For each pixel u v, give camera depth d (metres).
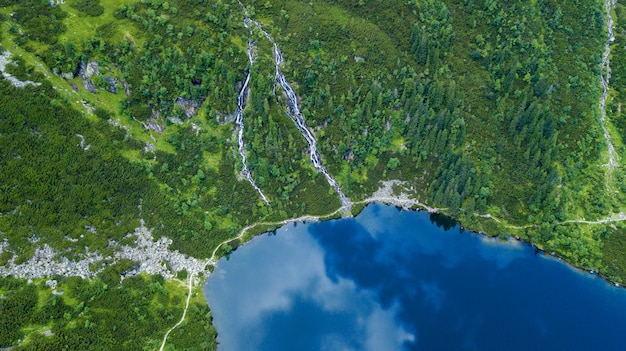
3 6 190.62
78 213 171.50
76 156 178.12
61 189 171.50
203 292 178.62
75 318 155.12
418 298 179.38
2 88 175.88
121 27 196.38
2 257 156.88
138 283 170.88
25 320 149.00
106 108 190.25
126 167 185.62
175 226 185.88
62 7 195.88
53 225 166.50
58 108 181.75
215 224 192.50
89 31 193.25
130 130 191.38
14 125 172.25
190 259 184.12
